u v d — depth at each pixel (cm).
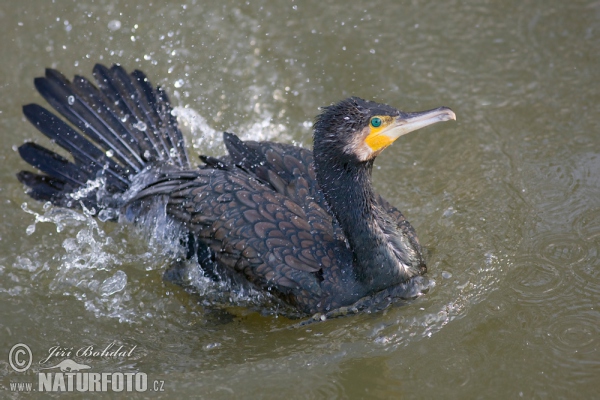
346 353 732
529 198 876
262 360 731
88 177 902
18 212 923
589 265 791
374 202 782
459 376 699
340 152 732
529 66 1046
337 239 777
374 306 770
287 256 752
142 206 875
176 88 1062
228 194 783
